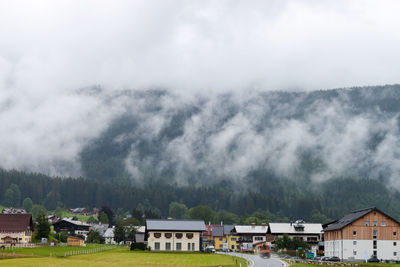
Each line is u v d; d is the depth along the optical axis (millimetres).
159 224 156625
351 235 140625
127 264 94812
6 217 175125
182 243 154875
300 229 194875
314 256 137375
